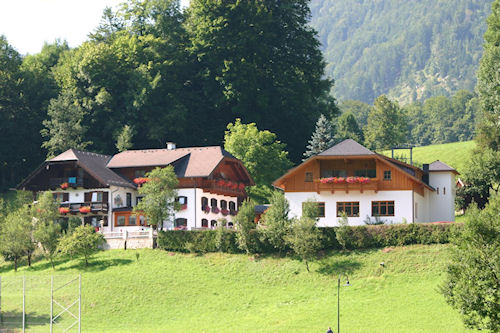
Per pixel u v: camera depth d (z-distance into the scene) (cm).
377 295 6900
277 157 11875
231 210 10475
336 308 6669
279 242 7981
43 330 6625
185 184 9550
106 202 9619
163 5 13850
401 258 7494
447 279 5291
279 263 7850
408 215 8369
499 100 10662
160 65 13088
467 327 5225
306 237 7669
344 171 8606
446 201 9475
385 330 6056
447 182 9488
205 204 9706
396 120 18288
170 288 7575
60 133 12169
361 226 7844
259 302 7138
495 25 11706
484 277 5072
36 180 9969
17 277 8125
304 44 14012
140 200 9994
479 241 5219
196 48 13325
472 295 5050
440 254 7425
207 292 7462
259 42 13412
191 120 13288
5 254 8562
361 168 8575
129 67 13450
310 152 12694
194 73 13800
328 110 14388
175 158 9906
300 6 14250
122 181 9806
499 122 11294
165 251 8456
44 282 7931
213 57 13300
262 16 13375
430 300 6562
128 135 12250
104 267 8200
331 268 7569
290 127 13625
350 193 8506
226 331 6412
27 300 7431
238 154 11600
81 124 12850
